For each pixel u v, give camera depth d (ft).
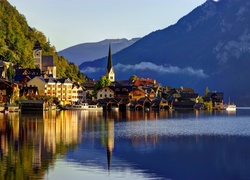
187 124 542.16
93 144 314.55
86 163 243.40
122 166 240.73
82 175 217.97
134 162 252.42
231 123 585.22
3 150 273.95
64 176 214.28
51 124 462.60
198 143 336.70
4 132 369.50
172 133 409.69
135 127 468.75
